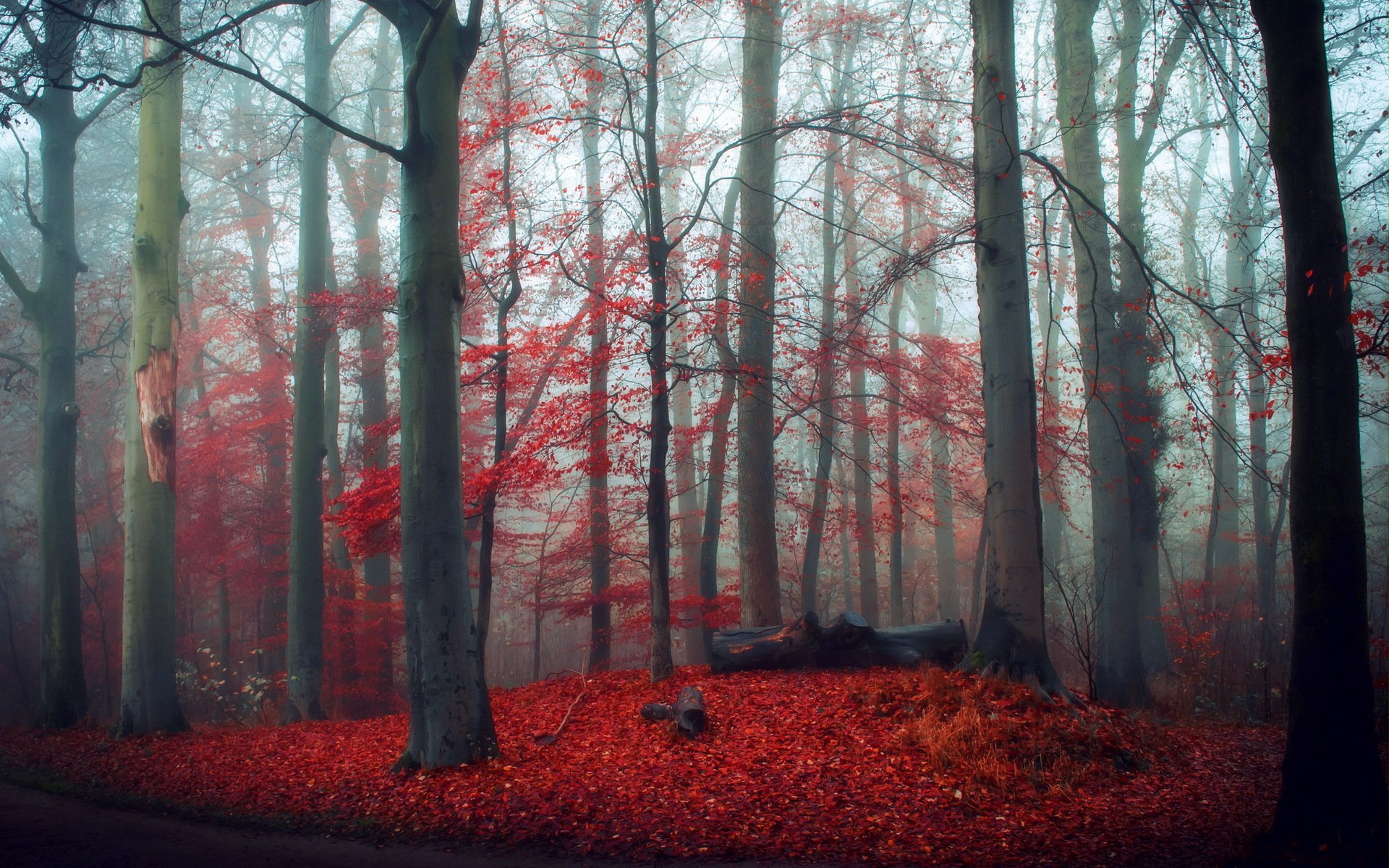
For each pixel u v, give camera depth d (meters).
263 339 20.64
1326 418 5.51
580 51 15.38
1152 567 15.93
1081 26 15.89
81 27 9.11
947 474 21.00
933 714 8.29
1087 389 15.57
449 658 8.40
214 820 7.62
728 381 16.72
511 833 6.61
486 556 12.02
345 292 17.39
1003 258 9.91
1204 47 9.15
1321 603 5.49
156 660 12.64
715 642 11.62
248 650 24.92
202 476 20.03
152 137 13.17
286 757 9.79
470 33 9.00
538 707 11.05
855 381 21.78
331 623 17.80
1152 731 8.51
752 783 7.36
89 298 22.67
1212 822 6.43
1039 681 9.14
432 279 8.56
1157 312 10.44
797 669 11.28
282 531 20.12
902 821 6.51
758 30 15.08
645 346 11.78
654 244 11.27
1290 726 5.61
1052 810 6.72
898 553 20.47
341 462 24.52
